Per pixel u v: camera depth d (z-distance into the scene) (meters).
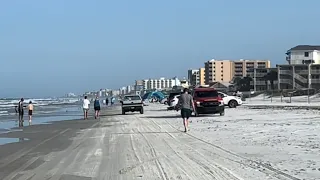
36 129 30.84
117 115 49.09
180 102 24.03
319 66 125.25
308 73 125.62
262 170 11.28
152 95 123.50
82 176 11.35
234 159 13.40
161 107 72.81
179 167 12.28
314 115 33.53
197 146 17.14
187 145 17.56
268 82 135.25
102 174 11.57
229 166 12.13
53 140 22.06
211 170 11.60
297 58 139.00
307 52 138.38
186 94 23.77
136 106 48.94
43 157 15.47
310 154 13.77
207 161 13.23
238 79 160.12
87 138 22.47
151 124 30.78
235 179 10.25
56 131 28.33
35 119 47.59
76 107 97.56
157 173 11.42
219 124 27.75
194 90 37.81
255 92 116.88
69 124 35.66
